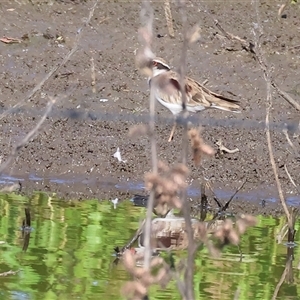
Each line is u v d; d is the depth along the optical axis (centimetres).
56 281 942
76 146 1445
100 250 1032
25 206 1216
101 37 1809
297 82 1683
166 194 570
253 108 1589
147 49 573
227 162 1401
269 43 1798
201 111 1505
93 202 1253
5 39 1752
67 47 1761
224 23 1873
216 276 967
